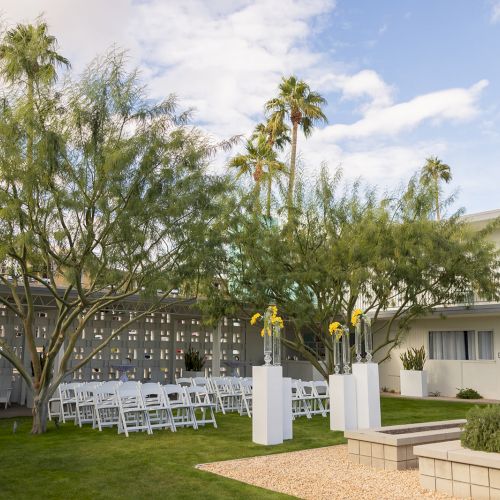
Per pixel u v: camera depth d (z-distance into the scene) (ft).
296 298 49.96
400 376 69.46
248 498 19.42
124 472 23.54
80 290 32.07
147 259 32.48
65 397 40.81
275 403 31.07
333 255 47.80
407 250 46.73
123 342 59.88
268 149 81.30
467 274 47.93
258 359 70.49
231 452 28.14
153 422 39.60
